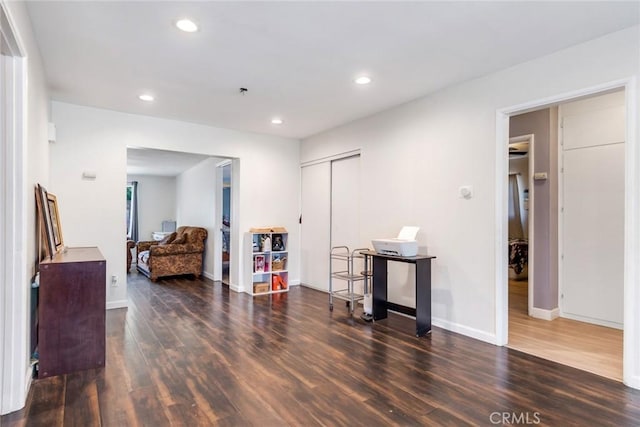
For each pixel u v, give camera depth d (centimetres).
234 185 555
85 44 268
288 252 569
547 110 406
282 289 549
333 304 462
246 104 411
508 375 255
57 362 254
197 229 684
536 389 235
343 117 459
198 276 677
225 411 207
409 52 281
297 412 207
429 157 375
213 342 320
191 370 262
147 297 501
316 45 270
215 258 636
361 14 228
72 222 413
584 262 392
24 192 210
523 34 252
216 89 363
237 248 546
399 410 209
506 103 309
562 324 382
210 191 670
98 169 428
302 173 592
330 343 318
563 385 240
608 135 377
